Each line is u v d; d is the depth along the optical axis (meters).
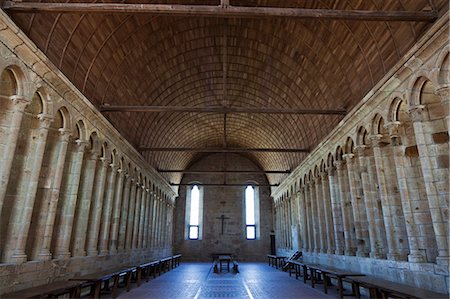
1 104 9.35
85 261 13.80
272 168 39.22
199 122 33.16
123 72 17.58
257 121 31.75
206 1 16.61
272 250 40.78
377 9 12.31
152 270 22.81
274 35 19.11
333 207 18.56
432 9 9.81
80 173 13.73
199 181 44.31
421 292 8.98
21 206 10.07
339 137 17.20
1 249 9.55
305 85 20.78
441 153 10.08
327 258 19.62
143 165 24.30
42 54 9.86
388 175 13.12
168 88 23.77
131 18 15.45
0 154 9.04
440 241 9.55
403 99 11.15
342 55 15.86
